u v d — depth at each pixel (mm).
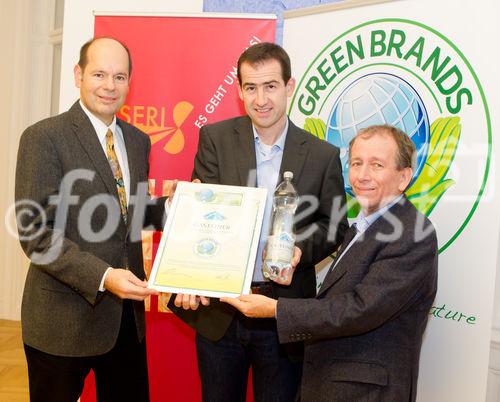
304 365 1716
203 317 2008
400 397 1552
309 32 2615
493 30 2158
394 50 2391
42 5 5094
